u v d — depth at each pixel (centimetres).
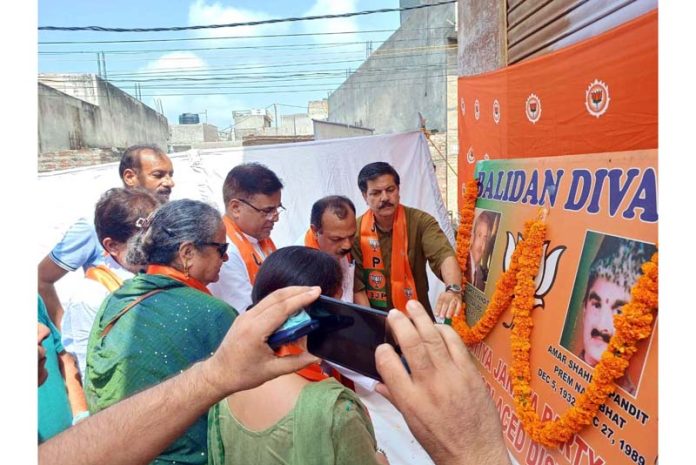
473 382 62
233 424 111
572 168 184
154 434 75
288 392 103
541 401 184
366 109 1673
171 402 75
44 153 625
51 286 276
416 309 64
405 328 62
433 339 62
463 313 268
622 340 138
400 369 63
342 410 98
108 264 279
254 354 74
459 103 340
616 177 158
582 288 167
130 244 221
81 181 304
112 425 75
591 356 158
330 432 95
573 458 161
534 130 244
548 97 231
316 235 272
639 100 172
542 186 204
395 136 376
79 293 277
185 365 159
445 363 61
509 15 306
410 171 379
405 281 301
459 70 402
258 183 258
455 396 60
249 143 1304
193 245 189
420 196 381
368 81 1634
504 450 62
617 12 203
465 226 279
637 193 147
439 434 60
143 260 200
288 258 120
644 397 132
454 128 997
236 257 259
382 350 64
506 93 272
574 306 170
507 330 217
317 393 100
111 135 1131
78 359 273
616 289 150
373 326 82
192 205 195
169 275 185
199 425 151
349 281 291
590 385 149
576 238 175
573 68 211
